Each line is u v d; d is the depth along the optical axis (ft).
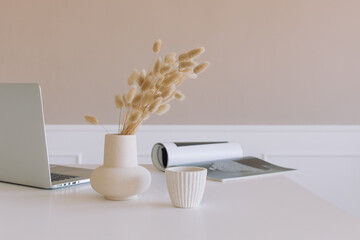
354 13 10.32
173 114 10.27
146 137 10.20
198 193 3.81
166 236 3.00
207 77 10.27
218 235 3.03
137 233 3.06
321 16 10.31
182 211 3.70
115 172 3.96
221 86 10.30
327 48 10.36
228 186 4.82
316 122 10.44
